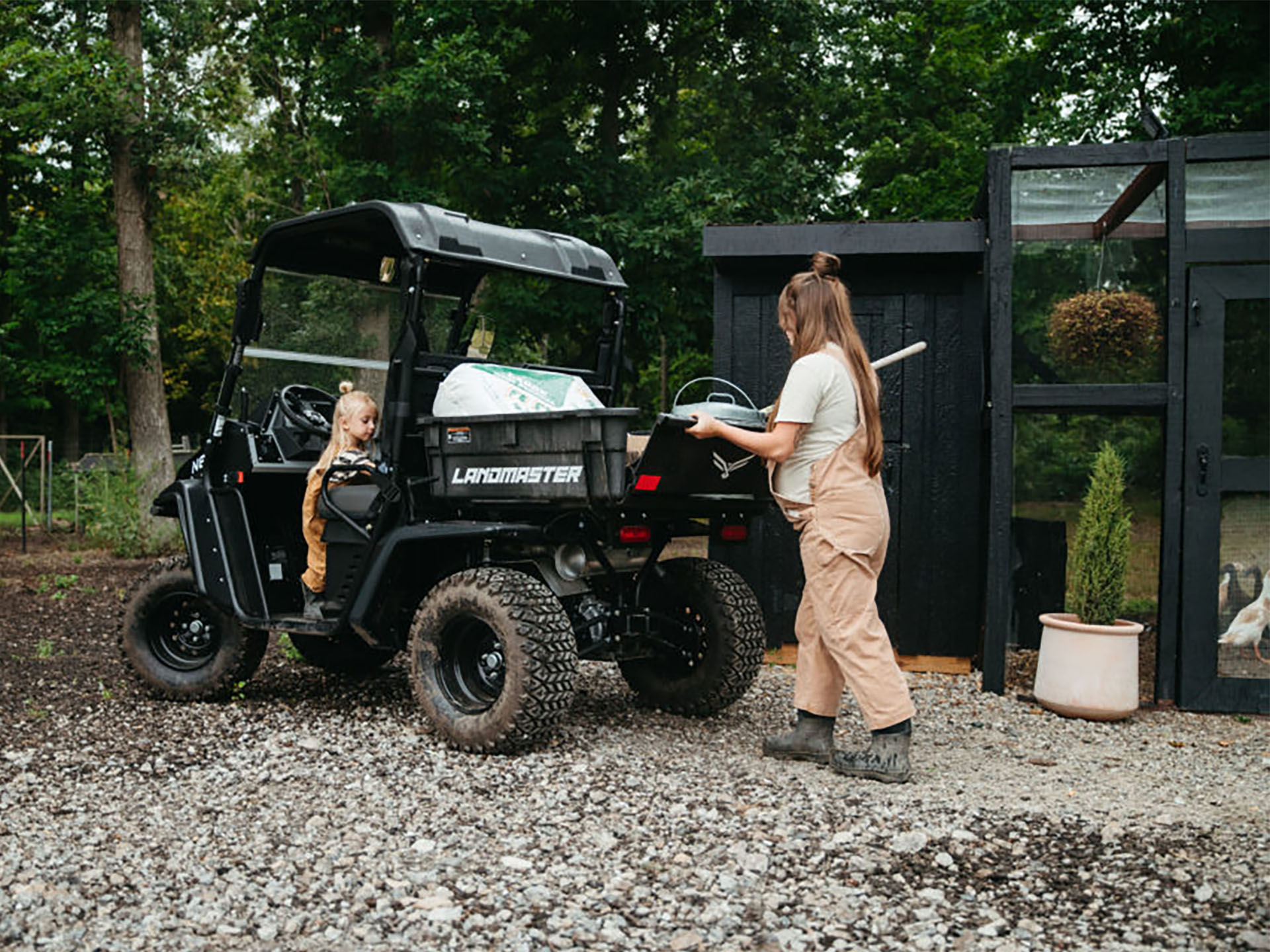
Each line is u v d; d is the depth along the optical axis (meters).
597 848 3.17
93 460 15.80
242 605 4.87
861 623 3.89
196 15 14.18
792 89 17.33
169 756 4.14
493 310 5.59
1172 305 5.52
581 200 15.02
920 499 6.36
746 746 4.43
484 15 14.10
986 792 3.80
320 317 5.14
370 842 3.21
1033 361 6.07
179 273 23.58
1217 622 5.44
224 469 5.02
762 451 3.82
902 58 19.19
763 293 6.56
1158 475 6.60
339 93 13.99
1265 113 11.65
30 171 16.88
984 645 6.36
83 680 5.67
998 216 5.75
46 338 15.27
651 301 13.77
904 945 2.56
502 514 4.44
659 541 4.73
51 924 2.63
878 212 17.67
